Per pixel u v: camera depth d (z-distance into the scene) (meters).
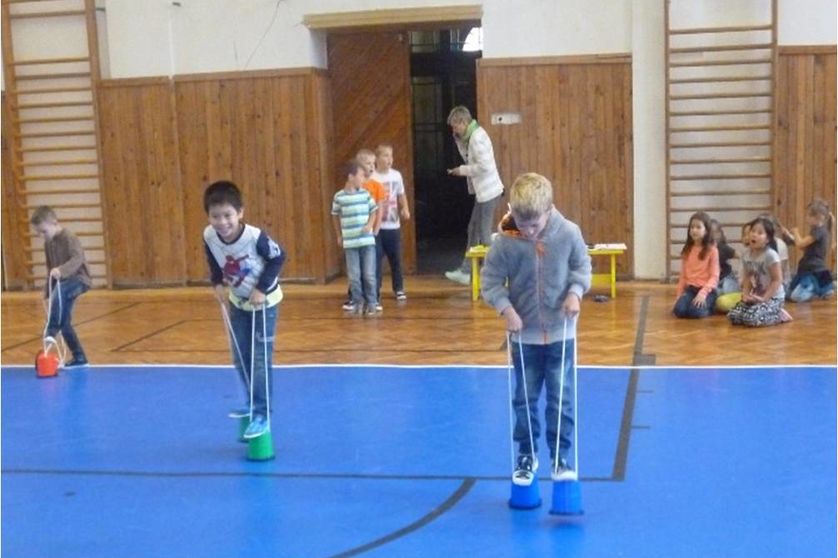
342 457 4.05
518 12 8.58
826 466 3.75
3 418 4.80
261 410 4.09
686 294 6.97
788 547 3.04
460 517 3.37
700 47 8.27
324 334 6.70
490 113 8.70
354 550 3.12
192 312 7.87
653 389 4.93
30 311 8.29
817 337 6.11
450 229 11.76
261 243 3.96
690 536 3.14
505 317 3.31
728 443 4.05
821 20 8.18
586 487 3.60
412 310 7.57
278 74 8.91
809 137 8.29
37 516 3.51
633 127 8.50
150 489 3.75
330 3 8.83
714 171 8.45
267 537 3.26
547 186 3.23
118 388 5.34
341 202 7.40
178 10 9.04
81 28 9.16
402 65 9.23
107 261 9.33
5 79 9.23
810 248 7.55
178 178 9.19
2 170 9.38
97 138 9.17
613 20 8.46
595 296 7.85
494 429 4.35
